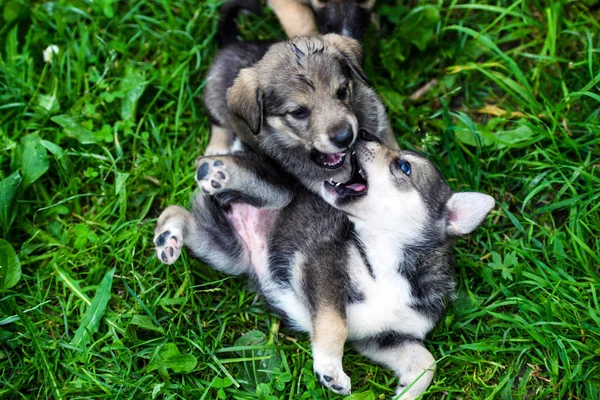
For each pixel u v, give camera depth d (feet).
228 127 3.78
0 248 3.48
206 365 3.42
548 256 3.60
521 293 3.58
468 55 3.99
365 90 3.62
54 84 3.86
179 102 3.86
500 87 3.96
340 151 3.37
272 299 3.48
